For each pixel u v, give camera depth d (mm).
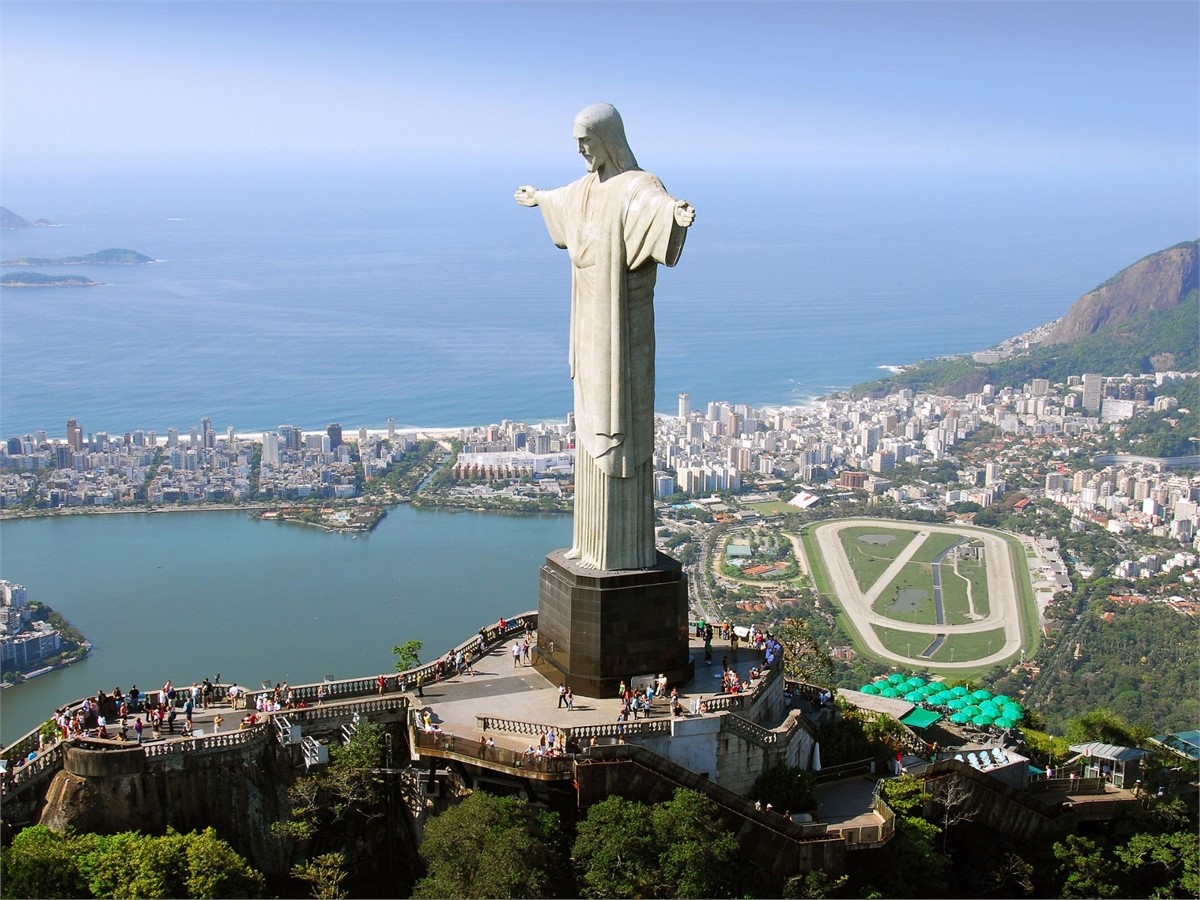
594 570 77625
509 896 63781
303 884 71250
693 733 72812
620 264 75000
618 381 75875
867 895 72312
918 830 75250
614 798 68312
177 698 76688
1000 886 79188
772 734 75438
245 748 70312
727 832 68875
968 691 110625
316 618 186000
